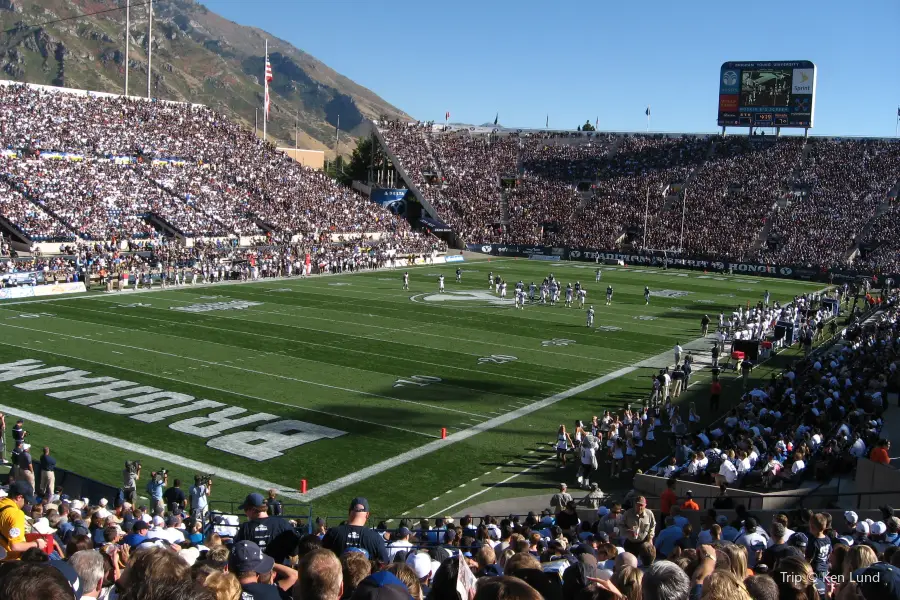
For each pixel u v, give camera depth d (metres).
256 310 48.38
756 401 27.78
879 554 10.12
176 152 79.19
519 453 25.55
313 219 79.88
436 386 32.78
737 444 22.00
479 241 91.31
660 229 88.44
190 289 55.84
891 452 21.14
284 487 22.00
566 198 95.88
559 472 24.03
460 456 25.05
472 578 5.44
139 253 61.34
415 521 19.97
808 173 89.56
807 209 85.31
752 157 93.69
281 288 58.19
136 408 28.22
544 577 6.12
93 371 32.78
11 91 74.19
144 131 79.62
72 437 25.12
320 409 29.05
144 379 31.88
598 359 38.88
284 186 83.38
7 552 8.51
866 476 18.14
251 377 32.88
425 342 40.94
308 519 17.92
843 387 27.80
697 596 6.54
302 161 123.25
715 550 7.79
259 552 6.37
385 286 61.25
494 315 49.75
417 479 23.00
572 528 15.01
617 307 55.09
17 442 20.91
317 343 39.69
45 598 3.87
